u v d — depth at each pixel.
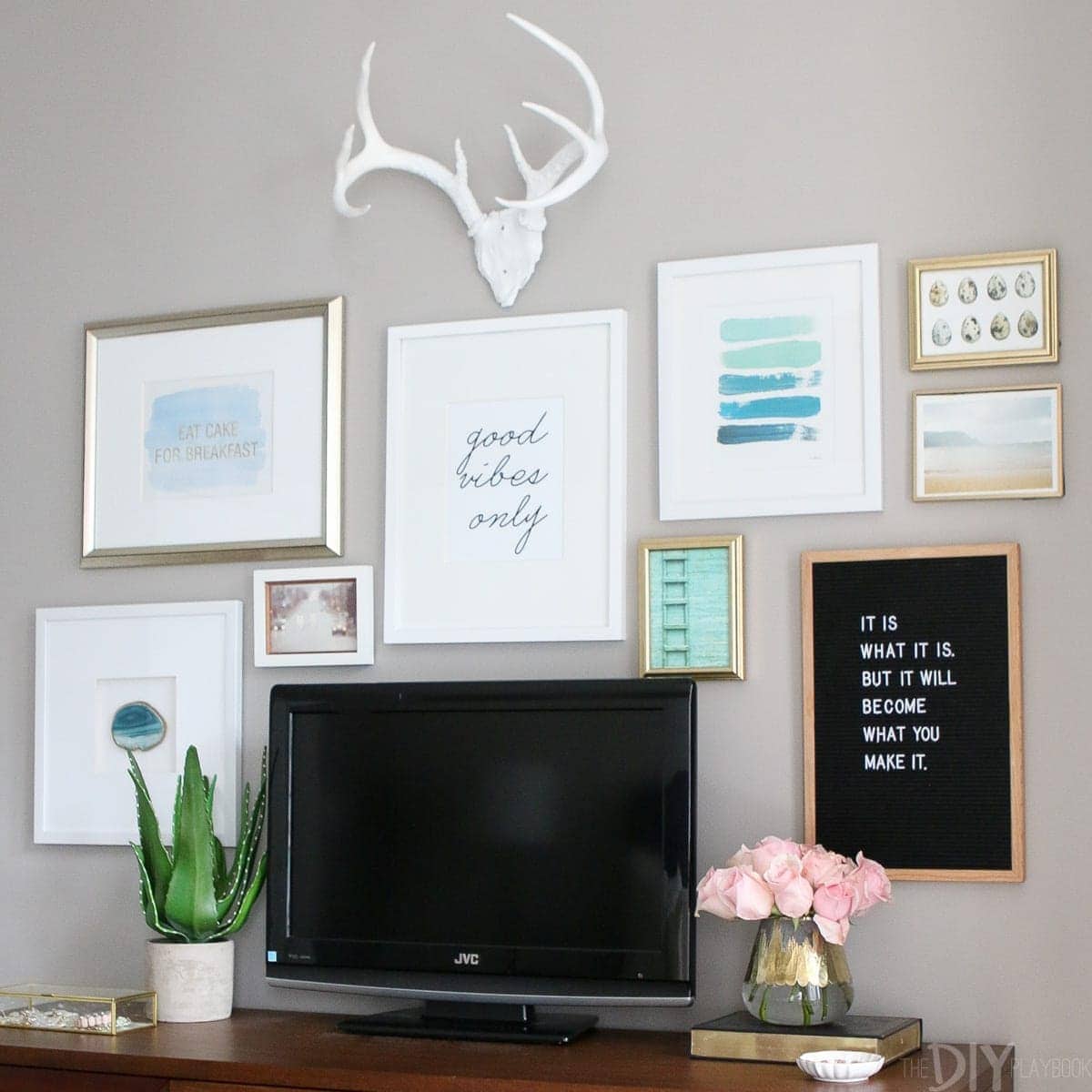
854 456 2.59
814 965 2.35
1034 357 2.51
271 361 2.99
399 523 2.85
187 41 3.12
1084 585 2.47
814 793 2.56
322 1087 2.30
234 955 2.87
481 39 2.91
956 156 2.59
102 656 3.04
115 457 3.09
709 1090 2.11
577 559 2.73
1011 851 2.46
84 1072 2.45
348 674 2.89
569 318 2.76
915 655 2.53
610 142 2.79
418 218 2.92
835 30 2.68
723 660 2.63
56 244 3.19
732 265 2.68
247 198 3.05
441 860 2.61
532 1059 2.35
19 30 3.26
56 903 3.05
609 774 2.53
